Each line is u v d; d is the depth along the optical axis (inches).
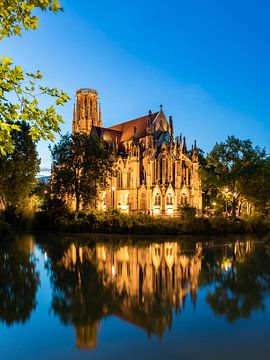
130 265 1145.4
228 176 2824.8
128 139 5241.1
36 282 896.9
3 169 2436.0
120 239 1950.1
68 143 2736.2
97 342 518.9
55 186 2721.5
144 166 4458.7
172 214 4116.6
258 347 499.2
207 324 593.6
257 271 1051.9
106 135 5383.9
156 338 532.7
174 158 4515.3
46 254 1373.0
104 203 4606.3
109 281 912.3
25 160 2610.7
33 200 2972.4
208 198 4849.9
